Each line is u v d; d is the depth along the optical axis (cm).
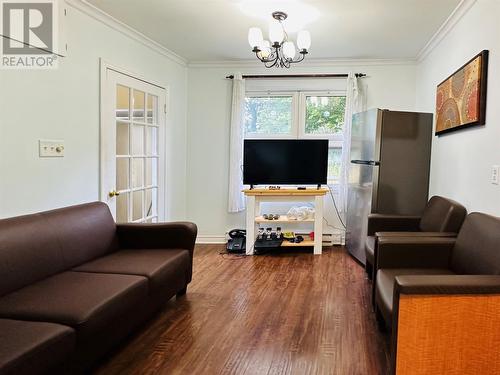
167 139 447
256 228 462
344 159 465
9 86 241
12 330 156
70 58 292
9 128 242
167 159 448
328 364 207
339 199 478
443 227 285
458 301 164
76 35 298
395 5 295
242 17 327
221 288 328
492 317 164
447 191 331
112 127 345
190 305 290
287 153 458
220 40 395
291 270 381
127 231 307
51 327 160
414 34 364
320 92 485
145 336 240
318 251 443
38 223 228
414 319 165
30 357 142
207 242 506
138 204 396
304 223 488
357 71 471
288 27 349
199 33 373
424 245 251
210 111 495
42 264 221
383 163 377
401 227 350
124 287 210
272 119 497
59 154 284
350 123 461
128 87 369
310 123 493
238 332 246
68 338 162
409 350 167
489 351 165
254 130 500
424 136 382
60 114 284
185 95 494
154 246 309
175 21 339
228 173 497
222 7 305
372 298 285
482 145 258
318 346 227
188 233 307
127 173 373
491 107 245
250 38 301
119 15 326
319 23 337
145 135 404
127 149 372
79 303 185
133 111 379
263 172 460
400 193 382
